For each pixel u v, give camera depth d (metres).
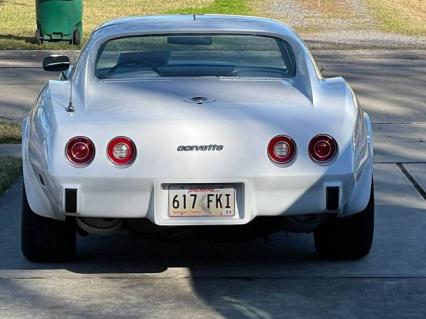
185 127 6.46
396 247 7.87
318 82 7.30
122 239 8.30
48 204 6.78
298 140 6.48
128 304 6.43
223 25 7.90
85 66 7.42
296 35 7.98
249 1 36.22
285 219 6.74
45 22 22.41
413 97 15.91
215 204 6.47
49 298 6.55
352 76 18.28
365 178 6.96
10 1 35.50
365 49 21.88
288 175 6.44
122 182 6.41
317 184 6.48
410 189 9.95
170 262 7.54
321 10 33.38
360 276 7.07
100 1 36.22
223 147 6.44
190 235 6.73
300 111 6.71
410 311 6.30
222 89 7.12
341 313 6.26
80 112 6.71
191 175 6.41
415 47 22.50
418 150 11.88
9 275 7.06
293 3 35.44
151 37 7.74
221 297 6.59
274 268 7.32
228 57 7.66
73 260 7.56
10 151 11.66
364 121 7.26
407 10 34.03
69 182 6.42
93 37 7.86
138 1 36.50
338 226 7.26
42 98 7.38
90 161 6.43
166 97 6.93
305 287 6.81
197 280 7.00
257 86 7.21
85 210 6.46
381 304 6.44
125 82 7.29
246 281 6.98
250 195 6.46
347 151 6.53
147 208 6.47
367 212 7.21
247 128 6.48
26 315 6.21
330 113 6.71
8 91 16.45
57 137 6.49
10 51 21.09
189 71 7.52
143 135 6.44
